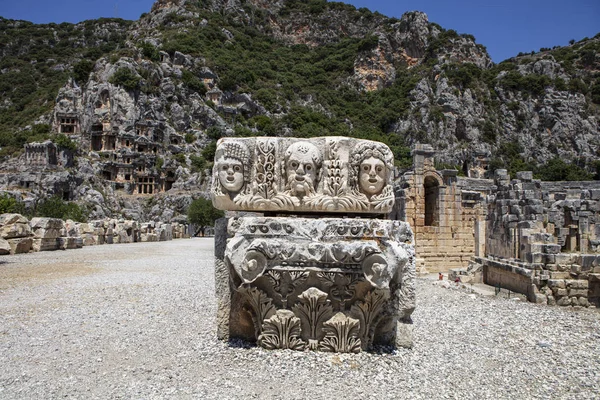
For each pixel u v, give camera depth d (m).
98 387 4.98
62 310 8.79
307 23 171.75
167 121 105.69
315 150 6.73
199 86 114.25
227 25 145.75
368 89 135.12
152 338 6.95
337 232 6.18
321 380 5.28
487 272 15.50
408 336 6.72
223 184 6.66
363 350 6.29
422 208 20.38
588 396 5.14
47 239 23.12
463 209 20.89
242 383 5.16
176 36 125.56
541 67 121.44
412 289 6.47
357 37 166.75
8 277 13.15
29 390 4.85
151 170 96.75
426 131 106.75
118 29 181.62
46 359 5.89
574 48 133.75
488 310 10.57
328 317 6.27
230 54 131.50
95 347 6.44
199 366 5.70
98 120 98.62
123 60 104.12
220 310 6.73
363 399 4.80
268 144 6.72
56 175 83.06
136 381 5.17
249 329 6.68
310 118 115.75
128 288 11.66
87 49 165.25
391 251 6.00
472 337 7.77
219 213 62.78
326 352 6.21
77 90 108.50
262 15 169.50
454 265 20.44
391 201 6.80
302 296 6.16
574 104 111.25
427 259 20.30
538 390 5.30
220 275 6.75
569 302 11.84
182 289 11.77
